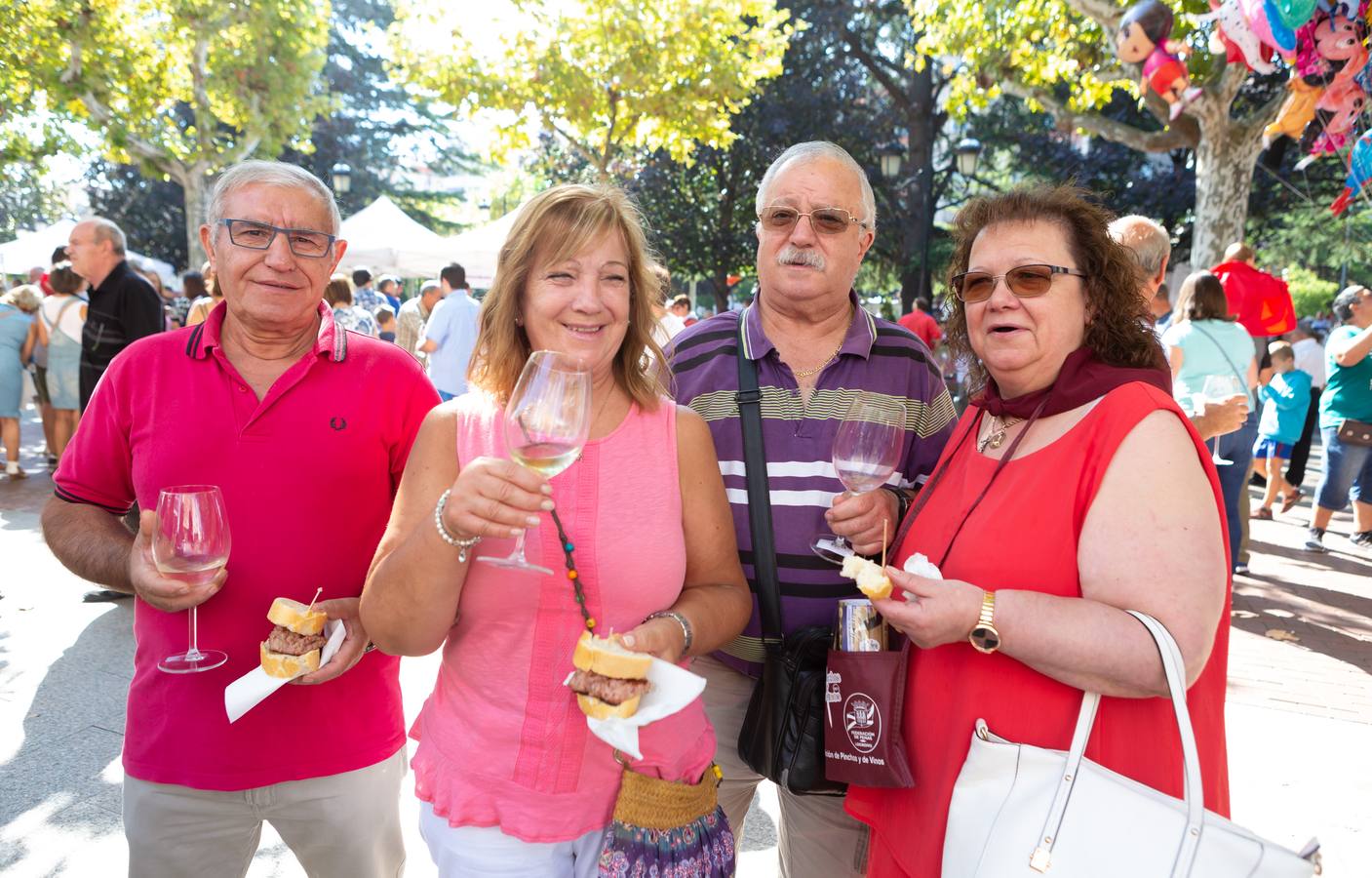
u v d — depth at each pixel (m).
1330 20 4.71
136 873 1.86
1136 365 1.66
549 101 11.72
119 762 3.34
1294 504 8.98
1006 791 1.41
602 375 1.67
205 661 1.75
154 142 17.73
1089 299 1.68
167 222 33.72
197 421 1.83
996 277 1.66
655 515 1.61
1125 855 1.29
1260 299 5.66
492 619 1.56
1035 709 1.48
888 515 2.09
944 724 1.60
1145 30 6.79
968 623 1.42
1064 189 1.69
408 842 2.98
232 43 17.77
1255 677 4.49
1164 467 1.42
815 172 2.28
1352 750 3.69
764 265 2.33
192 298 9.15
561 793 1.54
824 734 1.90
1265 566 6.57
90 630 4.65
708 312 31.42
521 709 1.54
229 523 1.82
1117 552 1.41
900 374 2.35
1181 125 10.12
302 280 1.86
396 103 39.41
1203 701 1.47
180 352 1.87
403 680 4.24
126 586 1.80
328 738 1.86
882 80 23.64
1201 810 1.27
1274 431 8.23
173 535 1.61
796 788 1.95
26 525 6.78
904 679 1.68
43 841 2.86
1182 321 4.90
